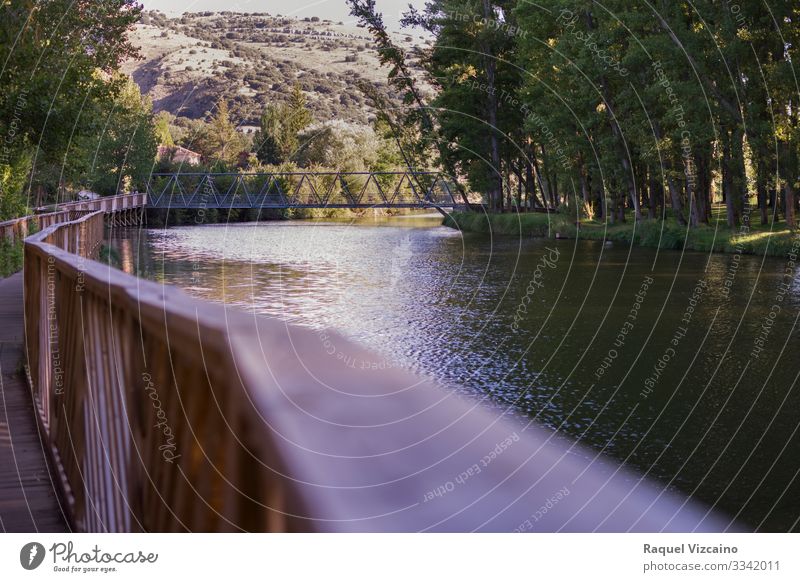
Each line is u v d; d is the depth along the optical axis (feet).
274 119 190.70
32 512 11.97
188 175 195.93
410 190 208.03
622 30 113.19
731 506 22.85
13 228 58.29
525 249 117.70
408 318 56.95
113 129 179.83
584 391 35.83
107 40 66.95
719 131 105.09
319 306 63.67
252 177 198.08
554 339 48.44
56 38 63.16
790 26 98.07
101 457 8.94
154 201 192.65
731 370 39.73
